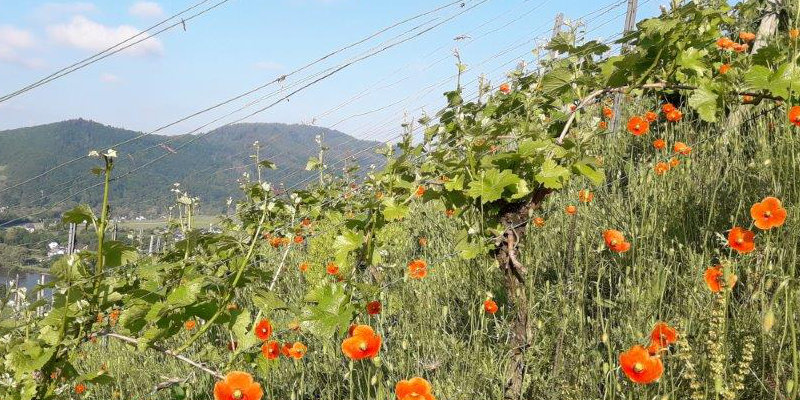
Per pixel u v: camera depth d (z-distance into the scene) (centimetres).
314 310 248
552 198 429
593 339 249
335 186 598
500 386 274
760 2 519
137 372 383
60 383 243
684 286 282
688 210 354
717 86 322
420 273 295
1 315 239
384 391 256
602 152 511
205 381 329
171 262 257
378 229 305
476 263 359
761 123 399
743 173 350
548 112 374
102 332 242
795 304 234
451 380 271
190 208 284
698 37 335
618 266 305
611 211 382
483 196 266
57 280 229
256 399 213
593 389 231
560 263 345
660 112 548
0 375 225
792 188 320
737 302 258
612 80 323
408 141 319
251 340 258
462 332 322
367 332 213
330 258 448
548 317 288
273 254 508
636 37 330
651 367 179
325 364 320
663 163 369
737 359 226
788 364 223
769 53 329
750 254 280
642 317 254
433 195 302
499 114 385
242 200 463
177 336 381
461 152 315
